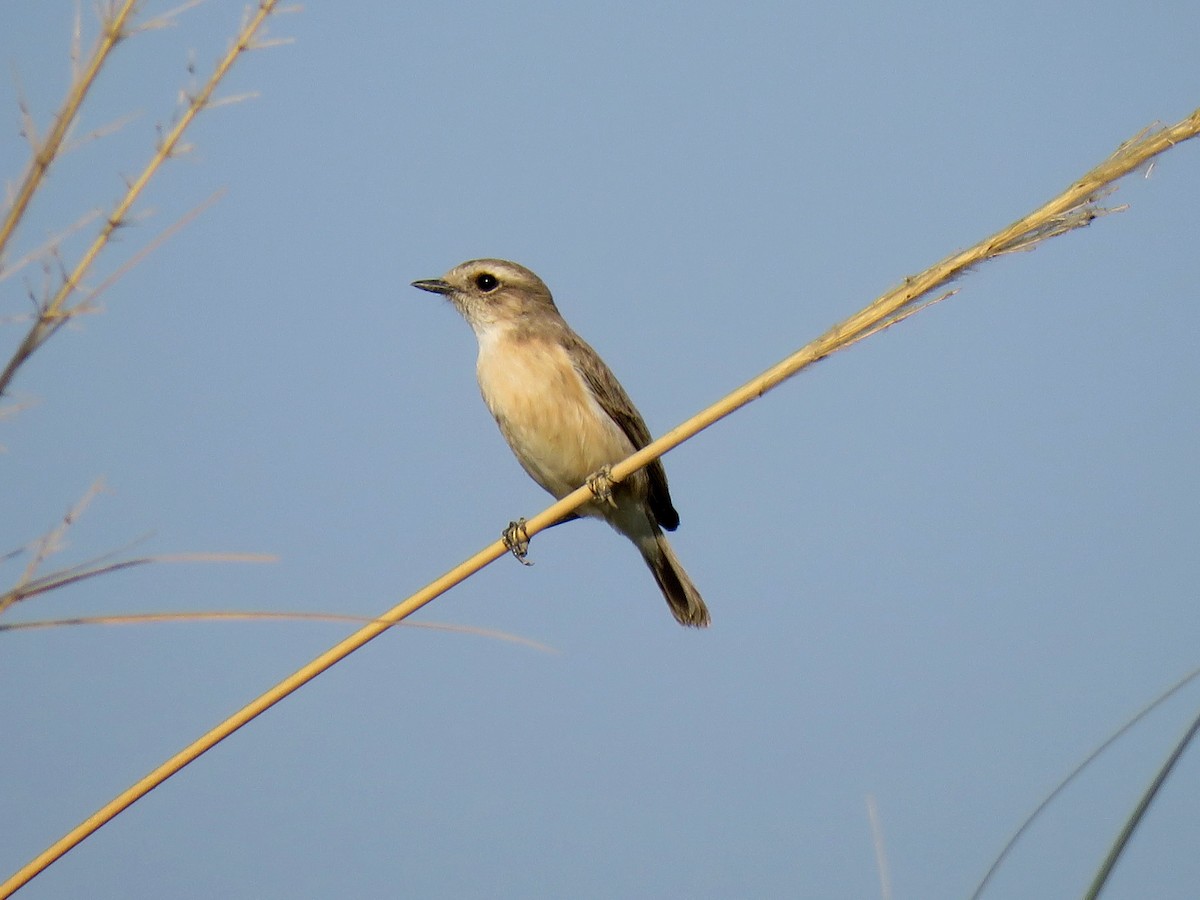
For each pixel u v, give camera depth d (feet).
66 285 16.83
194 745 25.26
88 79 17.07
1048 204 27.09
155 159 17.67
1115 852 21.39
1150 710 22.20
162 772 25.03
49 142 16.83
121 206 17.20
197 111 18.08
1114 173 26.37
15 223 16.65
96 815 24.52
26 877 23.82
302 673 26.37
